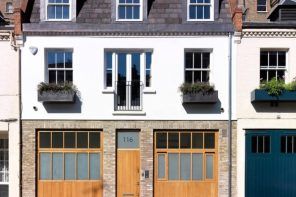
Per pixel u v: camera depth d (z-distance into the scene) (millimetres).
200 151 14523
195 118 14383
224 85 14414
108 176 14336
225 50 14438
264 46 14383
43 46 14375
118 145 14500
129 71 14648
